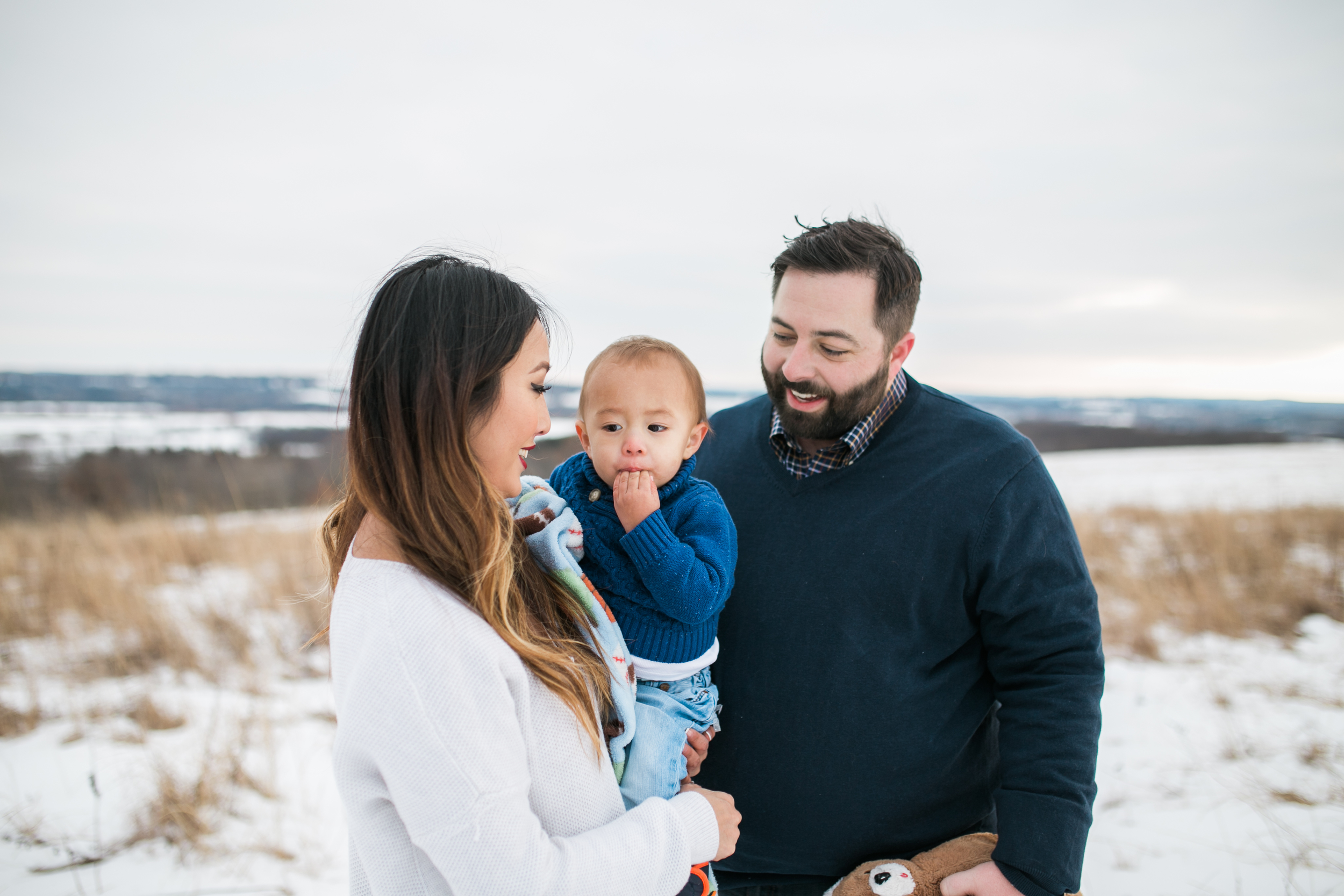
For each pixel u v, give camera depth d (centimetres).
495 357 117
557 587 133
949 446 183
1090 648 172
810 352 175
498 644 112
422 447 113
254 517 907
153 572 625
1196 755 373
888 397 192
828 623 178
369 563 114
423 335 114
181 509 938
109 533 726
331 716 404
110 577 577
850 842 179
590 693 123
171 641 482
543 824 119
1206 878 279
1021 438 184
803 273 176
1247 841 300
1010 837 161
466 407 114
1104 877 283
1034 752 166
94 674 447
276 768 348
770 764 180
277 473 1205
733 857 189
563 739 119
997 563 173
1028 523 175
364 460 117
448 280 118
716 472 205
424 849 104
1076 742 165
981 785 192
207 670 457
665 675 149
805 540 184
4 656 470
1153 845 302
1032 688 173
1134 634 534
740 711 183
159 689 432
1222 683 463
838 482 186
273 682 448
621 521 148
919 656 179
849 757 175
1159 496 1241
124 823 303
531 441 127
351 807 109
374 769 108
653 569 141
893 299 175
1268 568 658
